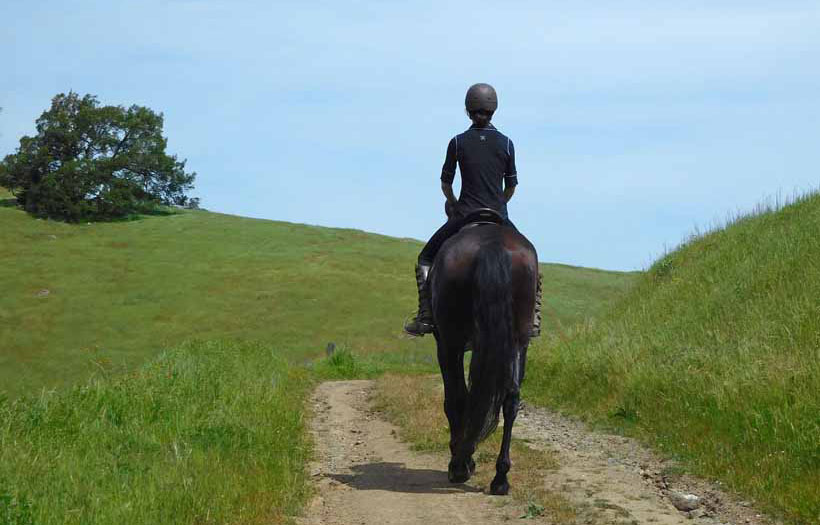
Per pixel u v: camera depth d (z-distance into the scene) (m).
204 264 67.88
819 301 12.17
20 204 90.31
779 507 6.71
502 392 6.44
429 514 6.65
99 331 51.97
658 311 16.27
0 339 49.62
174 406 9.66
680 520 6.45
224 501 6.40
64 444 7.56
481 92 7.82
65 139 89.88
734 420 8.88
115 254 71.06
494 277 6.51
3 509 5.29
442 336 7.16
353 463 8.97
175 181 94.25
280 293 59.38
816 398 8.48
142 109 94.31
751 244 17.30
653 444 9.47
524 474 7.89
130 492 6.20
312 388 17.44
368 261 69.19
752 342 11.32
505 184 7.88
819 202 17.81
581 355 14.00
